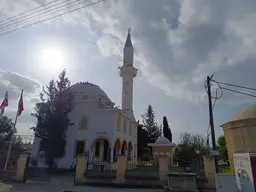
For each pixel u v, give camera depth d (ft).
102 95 104.99
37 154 84.28
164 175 42.55
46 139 77.87
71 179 56.85
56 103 80.18
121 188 42.11
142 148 154.10
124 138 93.97
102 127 83.51
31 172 51.78
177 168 57.21
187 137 118.83
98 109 86.17
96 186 44.16
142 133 157.99
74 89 101.24
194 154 81.30
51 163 75.92
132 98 114.01
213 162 41.16
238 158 26.23
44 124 78.13
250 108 29.55
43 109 82.07
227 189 27.14
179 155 84.28
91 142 82.48
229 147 30.17
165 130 162.81
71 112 90.53
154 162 94.58
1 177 49.39
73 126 87.92
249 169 23.22
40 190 39.06
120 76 118.93
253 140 26.43
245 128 27.50
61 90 82.58
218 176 27.96
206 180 40.09
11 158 73.15
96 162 60.49
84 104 90.38
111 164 63.21
